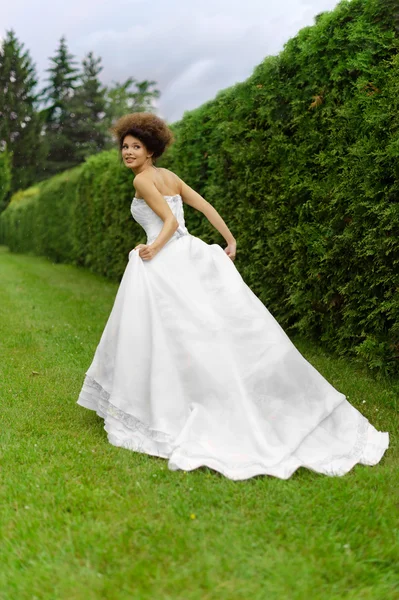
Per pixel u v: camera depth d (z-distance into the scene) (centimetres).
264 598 167
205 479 248
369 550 193
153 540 197
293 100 541
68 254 1678
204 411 277
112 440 292
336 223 482
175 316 291
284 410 284
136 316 294
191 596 167
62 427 327
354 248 458
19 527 206
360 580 179
